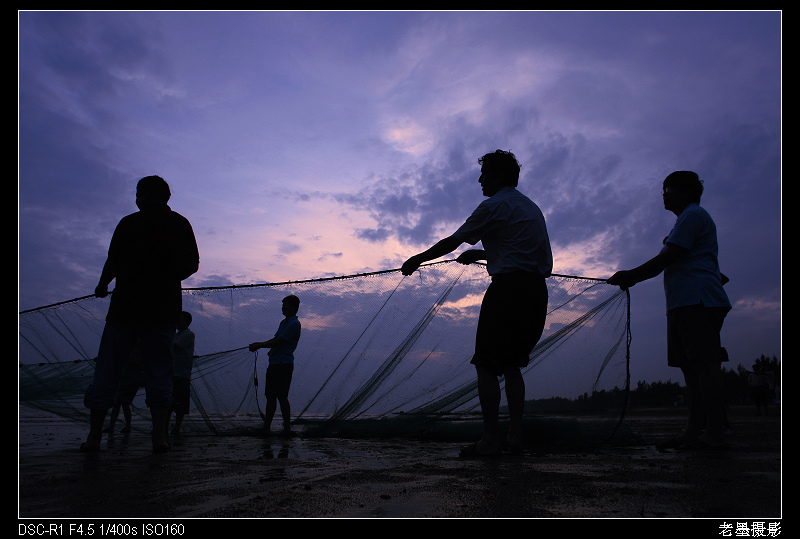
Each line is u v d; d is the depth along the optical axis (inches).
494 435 132.2
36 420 255.9
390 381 197.9
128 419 217.5
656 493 76.7
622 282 164.7
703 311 150.8
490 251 142.6
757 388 587.5
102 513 67.2
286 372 221.9
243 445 173.0
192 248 163.9
